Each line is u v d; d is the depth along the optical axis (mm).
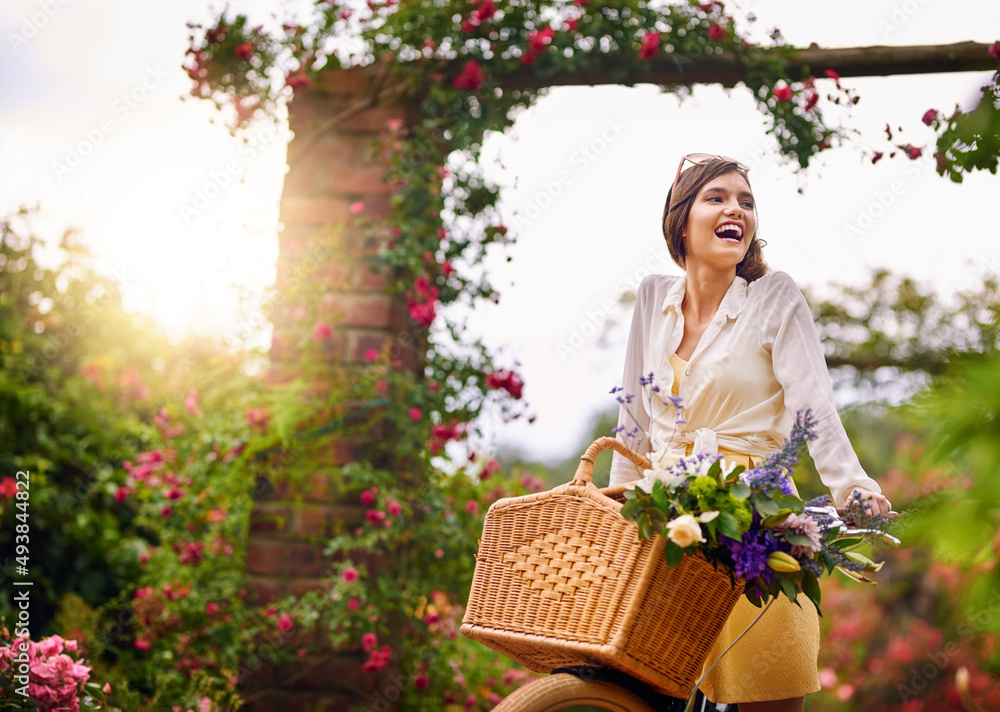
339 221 3305
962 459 1612
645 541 1478
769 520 1448
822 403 1756
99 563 3926
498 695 3631
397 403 3170
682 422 1848
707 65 3166
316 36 3322
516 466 3916
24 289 4391
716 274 1983
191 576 3273
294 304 3244
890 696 5352
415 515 3287
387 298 3242
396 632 3236
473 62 3225
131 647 3480
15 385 3967
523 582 1606
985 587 1896
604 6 3217
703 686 1876
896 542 1531
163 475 3428
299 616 3020
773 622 1814
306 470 3166
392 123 3258
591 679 1553
